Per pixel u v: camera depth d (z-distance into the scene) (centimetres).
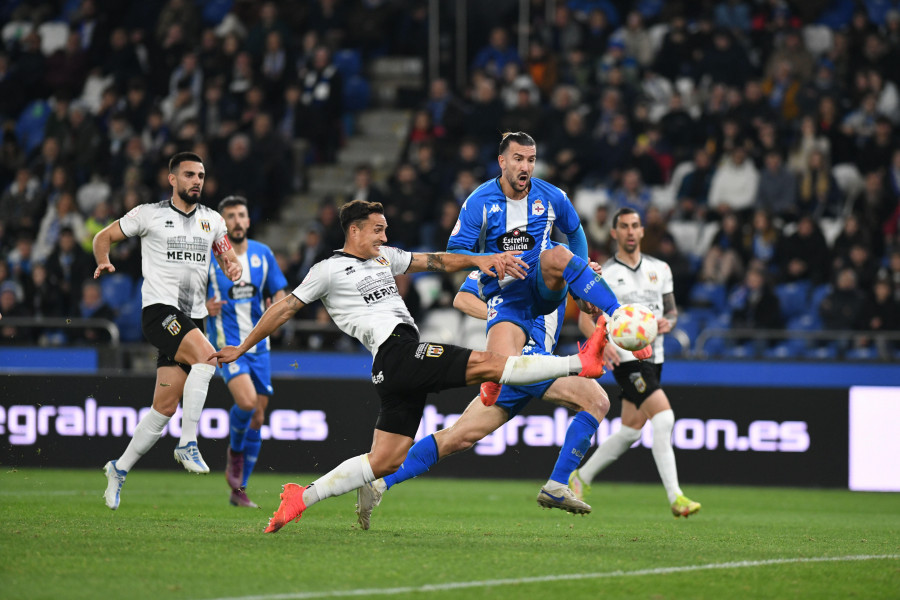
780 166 5584
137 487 3856
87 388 4525
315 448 4466
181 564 1819
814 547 2259
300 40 6956
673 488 2803
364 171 5797
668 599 1606
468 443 2416
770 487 4347
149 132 6512
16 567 1777
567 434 2544
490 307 2436
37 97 7069
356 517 2767
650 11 6950
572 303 5156
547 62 6412
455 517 2942
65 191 6228
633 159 5888
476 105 6225
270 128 6141
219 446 4456
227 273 2816
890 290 4862
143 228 2670
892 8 6688
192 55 6700
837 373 4550
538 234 2459
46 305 5431
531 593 1627
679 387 4409
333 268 2216
